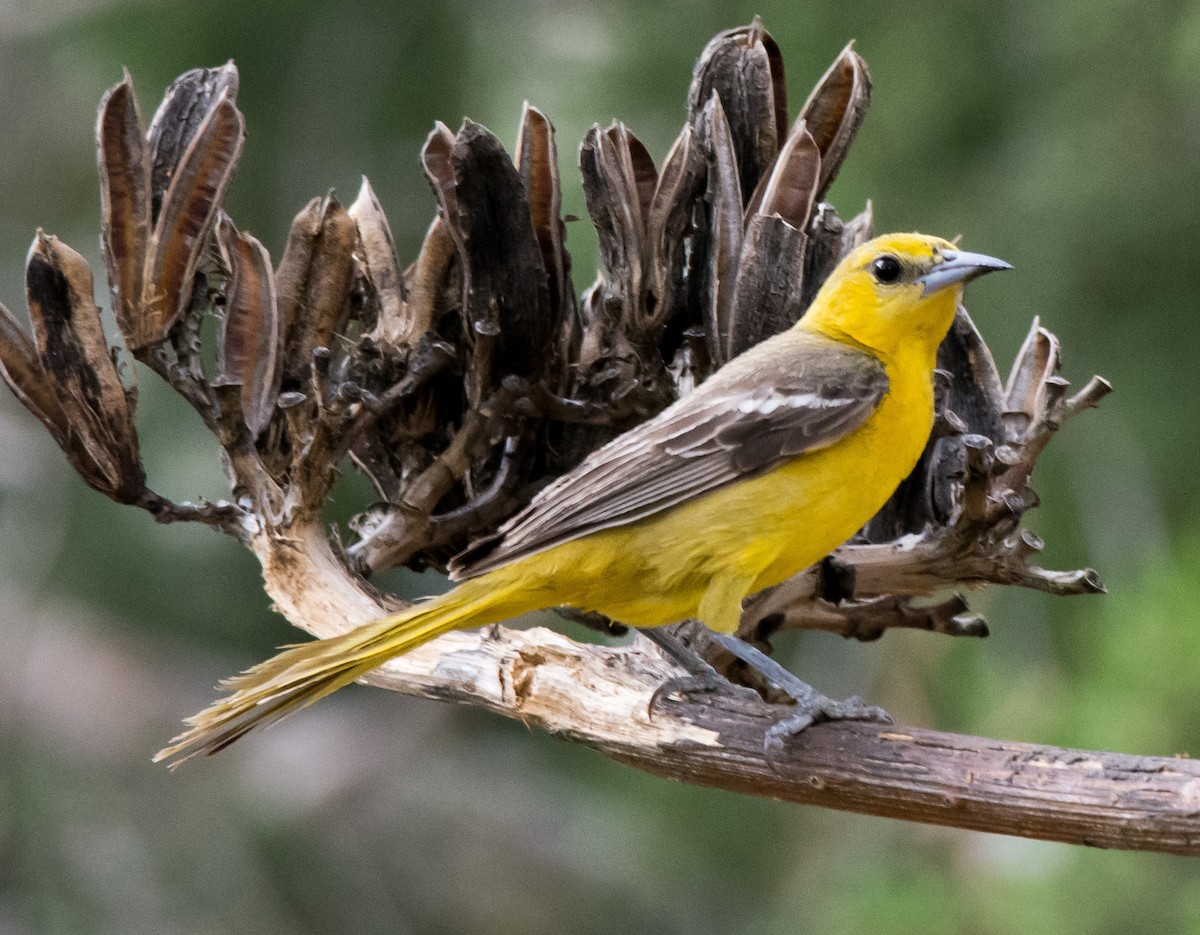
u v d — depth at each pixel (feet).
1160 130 41.70
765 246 24.71
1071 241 42.14
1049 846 37.52
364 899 51.70
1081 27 42.06
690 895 51.06
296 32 50.08
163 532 50.70
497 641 23.30
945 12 43.68
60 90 57.62
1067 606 41.93
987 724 39.65
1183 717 35.63
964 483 23.98
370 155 50.06
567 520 22.90
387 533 25.62
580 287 45.68
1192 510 41.91
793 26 45.09
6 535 53.21
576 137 48.49
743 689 22.39
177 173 23.41
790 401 23.34
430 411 25.75
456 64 50.37
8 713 49.96
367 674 23.82
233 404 23.94
